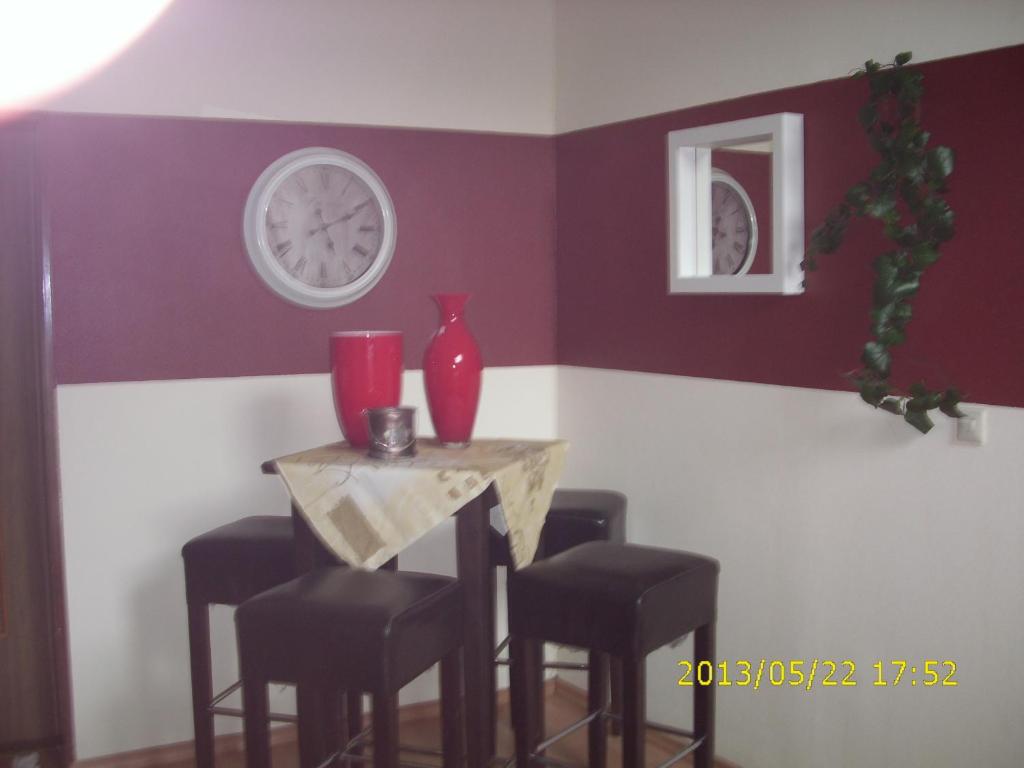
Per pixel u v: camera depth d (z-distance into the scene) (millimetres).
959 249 2615
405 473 2576
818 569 3049
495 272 3996
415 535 2564
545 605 2564
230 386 3656
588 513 3262
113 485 3551
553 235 4059
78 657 3562
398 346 2867
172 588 3637
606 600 2457
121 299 3512
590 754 3131
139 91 3479
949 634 2709
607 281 3809
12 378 3535
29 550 3607
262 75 3607
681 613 2562
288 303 3701
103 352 3508
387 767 2381
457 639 2629
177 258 3564
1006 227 2514
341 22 3691
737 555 3316
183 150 3543
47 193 3414
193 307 3594
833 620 3014
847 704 2994
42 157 3400
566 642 2543
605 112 3766
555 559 2680
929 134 2596
